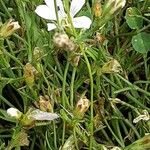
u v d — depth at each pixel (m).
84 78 0.09
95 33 0.09
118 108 0.09
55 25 0.08
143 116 0.08
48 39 0.09
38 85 0.09
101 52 0.09
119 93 0.09
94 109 0.09
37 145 0.09
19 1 0.09
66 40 0.07
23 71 0.09
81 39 0.08
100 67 0.09
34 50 0.08
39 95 0.09
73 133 0.08
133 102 0.09
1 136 0.09
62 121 0.08
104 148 0.08
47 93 0.09
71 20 0.08
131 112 0.09
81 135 0.08
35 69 0.08
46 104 0.08
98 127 0.09
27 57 0.09
